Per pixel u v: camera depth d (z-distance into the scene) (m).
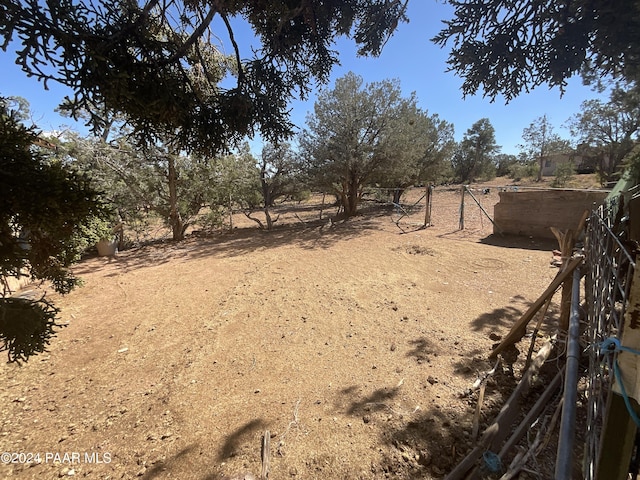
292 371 2.96
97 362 3.36
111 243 9.02
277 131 2.35
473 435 2.02
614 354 0.88
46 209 1.27
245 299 4.96
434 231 9.34
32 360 3.41
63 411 2.58
